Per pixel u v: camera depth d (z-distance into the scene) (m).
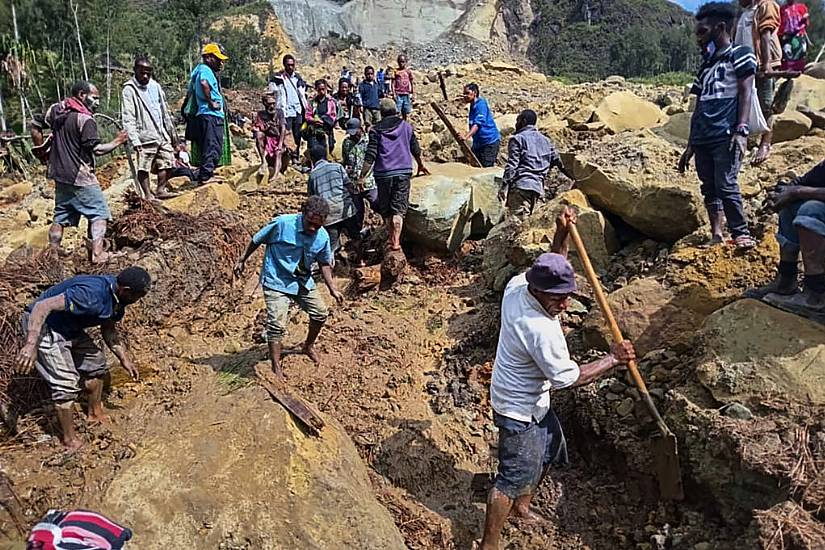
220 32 36.56
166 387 5.13
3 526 4.00
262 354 5.49
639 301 4.80
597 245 5.80
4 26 20.36
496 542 3.83
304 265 4.87
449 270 6.94
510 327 3.64
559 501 4.36
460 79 22.11
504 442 3.77
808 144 6.02
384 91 18.11
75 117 5.79
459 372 5.48
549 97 17.47
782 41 6.38
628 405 4.35
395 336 5.85
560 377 3.52
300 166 10.89
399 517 4.28
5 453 4.49
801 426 3.55
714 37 4.64
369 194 7.32
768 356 3.84
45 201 10.05
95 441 4.59
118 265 5.92
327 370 5.31
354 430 4.83
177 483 3.78
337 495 3.83
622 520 4.14
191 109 8.25
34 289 5.45
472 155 8.73
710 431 3.74
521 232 6.16
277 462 3.88
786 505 3.28
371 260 7.32
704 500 3.88
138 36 27.88
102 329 4.67
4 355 4.85
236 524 3.63
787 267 4.11
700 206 5.41
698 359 4.13
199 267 6.38
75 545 2.62
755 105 4.57
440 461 4.67
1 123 16.64
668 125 6.89
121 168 12.70
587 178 6.09
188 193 7.95
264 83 33.56
